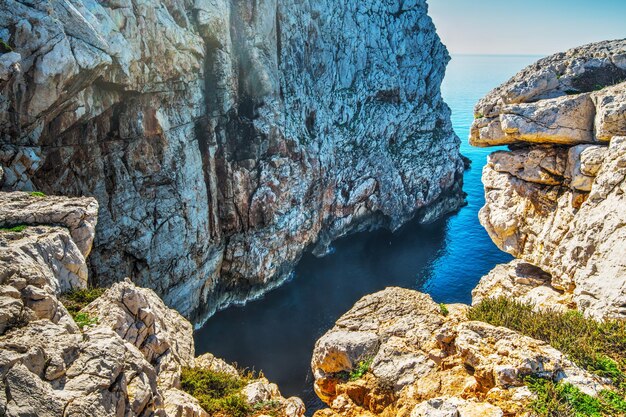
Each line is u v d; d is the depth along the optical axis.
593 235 20.23
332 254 65.44
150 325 15.98
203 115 45.50
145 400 10.88
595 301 19.19
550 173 23.70
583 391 12.47
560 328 16.70
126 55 31.55
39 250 14.99
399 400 15.43
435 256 63.97
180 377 16.73
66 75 25.62
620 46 24.69
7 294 10.63
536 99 24.52
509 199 25.69
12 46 23.67
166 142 39.59
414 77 80.75
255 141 50.84
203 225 46.22
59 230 16.77
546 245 23.42
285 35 55.69
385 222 73.88
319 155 61.97
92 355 10.11
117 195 36.78
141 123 37.00
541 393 12.38
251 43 48.66
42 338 9.84
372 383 16.92
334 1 66.19
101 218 35.72
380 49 75.62
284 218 55.75
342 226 69.44
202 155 46.66
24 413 8.19
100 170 35.41
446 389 14.42
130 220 37.88
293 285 56.62
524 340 14.56
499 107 25.34
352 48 70.88
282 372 40.19
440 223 76.44
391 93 76.75
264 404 16.59
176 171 41.25
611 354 15.20
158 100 38.00
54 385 9.23
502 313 18.47
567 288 21.77
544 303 22.06
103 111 33.00
